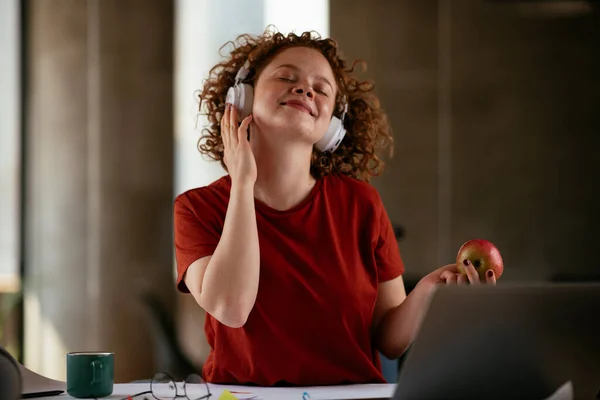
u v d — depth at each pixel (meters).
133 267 6.29
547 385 1.32
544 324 1.25
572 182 6.99
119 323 6.24
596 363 1.33
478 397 1.29
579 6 5.82
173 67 6.38
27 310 6.25
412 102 6.89
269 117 1.72
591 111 7.00
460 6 6.95
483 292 1.18
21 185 6.29
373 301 1.81
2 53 6.24
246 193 1.67
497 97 6.96
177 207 1.83
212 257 1.66
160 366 5.80
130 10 6.34
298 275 1.74
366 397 1.46
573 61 7.00
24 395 1.51
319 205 1.82
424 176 6.89
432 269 6.85
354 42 6.79
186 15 6.42
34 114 6.29
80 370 1.48
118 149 6.30
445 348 1.21
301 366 1.70
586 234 6.98
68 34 6.28
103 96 6.28
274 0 6.55
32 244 6.30
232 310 1.62
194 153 6.41
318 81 1.78
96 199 6.27
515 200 6.95
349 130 2.02
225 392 1.45
